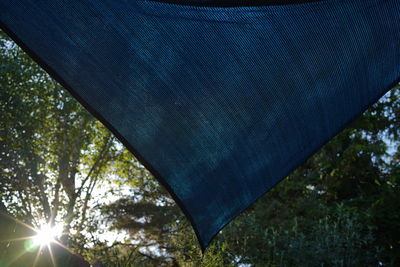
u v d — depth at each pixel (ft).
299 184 36.91
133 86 8.08
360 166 35.22
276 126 9.09
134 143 8.44
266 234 27.07
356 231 27.99
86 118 29.68
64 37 7.47
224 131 8.86
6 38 28.68
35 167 28.66
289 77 8.61
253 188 9.73
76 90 7.83
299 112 9.08
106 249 22.48
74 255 9.13
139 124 8.34
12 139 27.61
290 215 33.91
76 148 30.55
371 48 8.50
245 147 9.15
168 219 34.86
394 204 31.45
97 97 7.97
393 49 8.59
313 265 25.91
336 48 8.42
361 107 9.44
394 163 34.60
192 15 7.57
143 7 7.38
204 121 8.67
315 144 9.74
